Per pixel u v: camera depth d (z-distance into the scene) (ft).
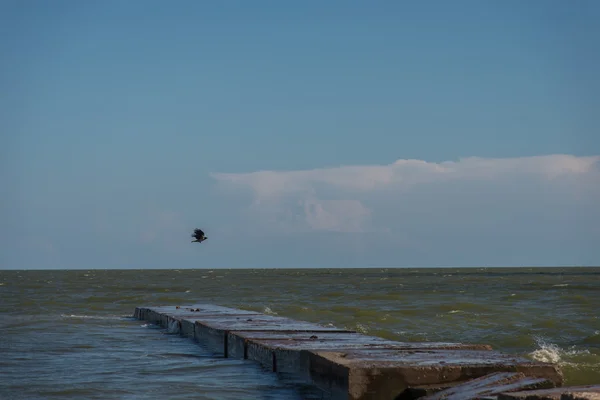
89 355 59.16
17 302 140.46
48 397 40.88
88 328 84.58
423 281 318.45
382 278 386.93
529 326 86.53
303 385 44.29
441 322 92.84
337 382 38.50
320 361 41.52
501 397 29.68
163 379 47.01
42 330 80.89
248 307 123.75
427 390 36.11
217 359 57.21
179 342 70.18
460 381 37.65
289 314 108.58
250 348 54.75
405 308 122.01
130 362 55.11
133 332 80.64
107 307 127.75
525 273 549.54
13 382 45.50
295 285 266.16
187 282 312.71
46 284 279.28
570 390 29.40
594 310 115.14
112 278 405.59
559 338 76.02
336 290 214.90
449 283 284.61
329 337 56.54
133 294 183.62
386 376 37.14
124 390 42.96
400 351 44.55
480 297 163.22
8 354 59.31
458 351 44.68
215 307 101.50
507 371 38.04
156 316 91.40
